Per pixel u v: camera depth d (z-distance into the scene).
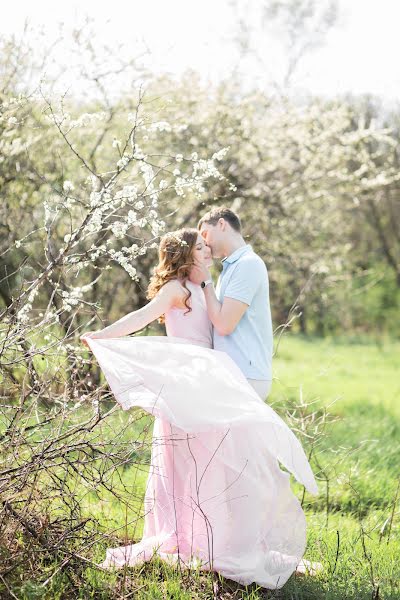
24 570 3.85
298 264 13.88
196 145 10.98
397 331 26.03
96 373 6.35
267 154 12.23
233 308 4.45
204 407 4.18
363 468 6.87
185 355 4.32
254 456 4.32
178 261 4.54
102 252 4.50
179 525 4.38
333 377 14.50
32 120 8.07
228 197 11.62
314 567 4.51
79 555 3.99
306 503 5.93
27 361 4.48
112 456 4.09
